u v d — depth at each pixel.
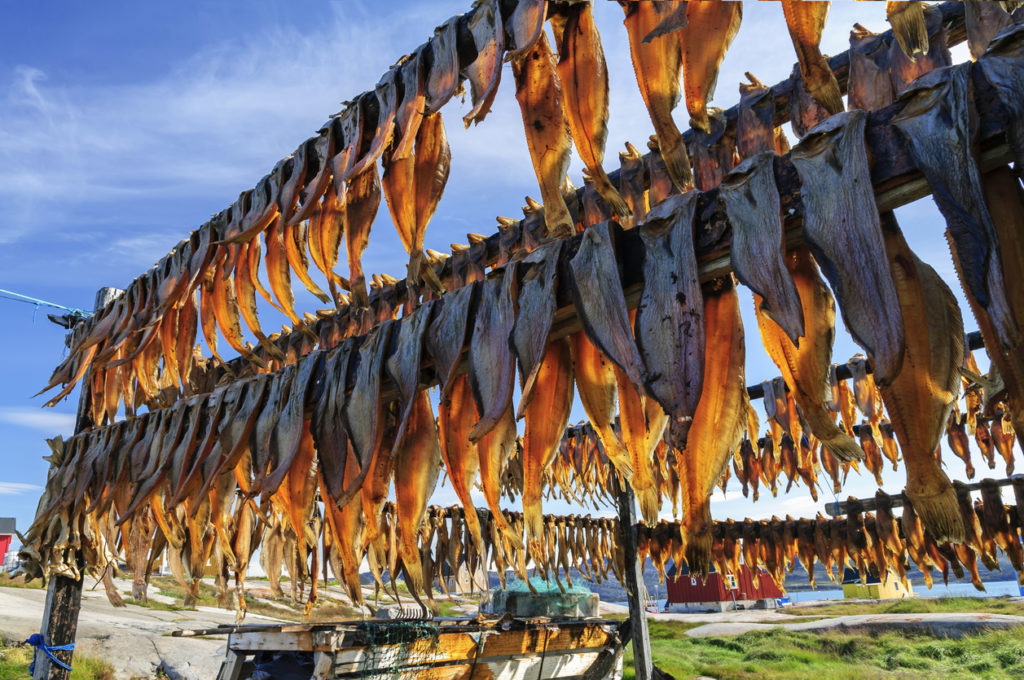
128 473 3.32
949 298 1.19
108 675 11.02
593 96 1.58
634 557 7.06
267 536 3.35
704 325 1.29
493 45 1.76
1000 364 1.06
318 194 2.18
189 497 2.83
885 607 29.33
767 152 1.30
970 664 15.05
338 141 2.23
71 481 4.00
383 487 2.05
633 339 1.37
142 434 3.35
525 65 1.76
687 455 1.35
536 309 1.58
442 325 1.84
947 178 1.05
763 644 19.38
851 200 1.15
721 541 8.48
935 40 1.66
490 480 1.71
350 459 2.11
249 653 5.48
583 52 1.60
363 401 1.96
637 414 1.51
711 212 1.36
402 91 2.02
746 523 8.35
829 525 7.80
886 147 1.16
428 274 2.10
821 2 1.22
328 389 2.12
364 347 2.06
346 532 2.04
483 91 1.72
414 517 1.92
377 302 3.12
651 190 2.12
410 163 1.99
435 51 1.92
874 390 5.00
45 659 5.28
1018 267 1.08
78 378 4.16
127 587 23.00
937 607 27.73
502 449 1.72
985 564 1.72
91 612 17.19
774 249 1.20
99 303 6.02
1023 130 0.99
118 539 3.90
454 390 1.90
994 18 1.42
